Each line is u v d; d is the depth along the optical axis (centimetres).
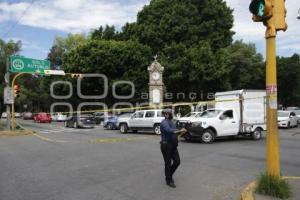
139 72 4662
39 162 1326
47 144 1959
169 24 4703
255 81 5934
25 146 1859
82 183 976
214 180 1023
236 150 1691
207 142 2038
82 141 2134
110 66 4644
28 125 4447
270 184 781
